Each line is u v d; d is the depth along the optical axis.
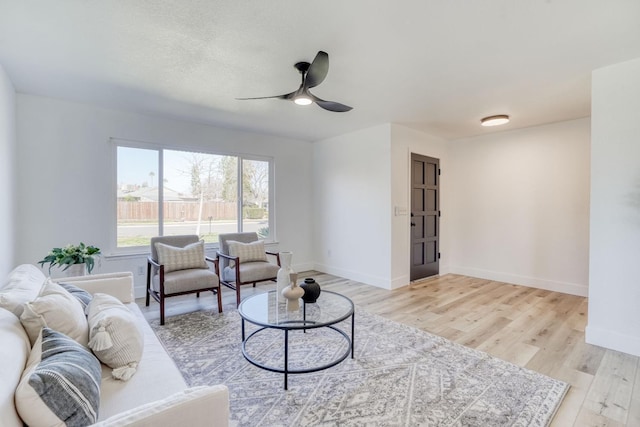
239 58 2.48
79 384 1.01
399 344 2.66
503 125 4.46
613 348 2.55
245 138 4.91
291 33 2.12
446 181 5.41
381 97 3.33
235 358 2.42
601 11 1.86
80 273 3.06
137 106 3.67
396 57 2.45
